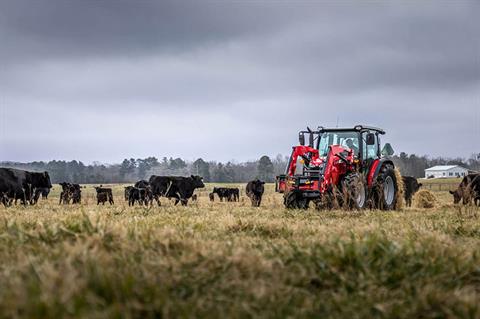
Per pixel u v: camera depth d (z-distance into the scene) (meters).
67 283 5.32
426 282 6.52
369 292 6.19
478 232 12.08
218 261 6.97
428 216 17.08
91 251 7.02
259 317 5.25
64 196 36.41
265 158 170.25
